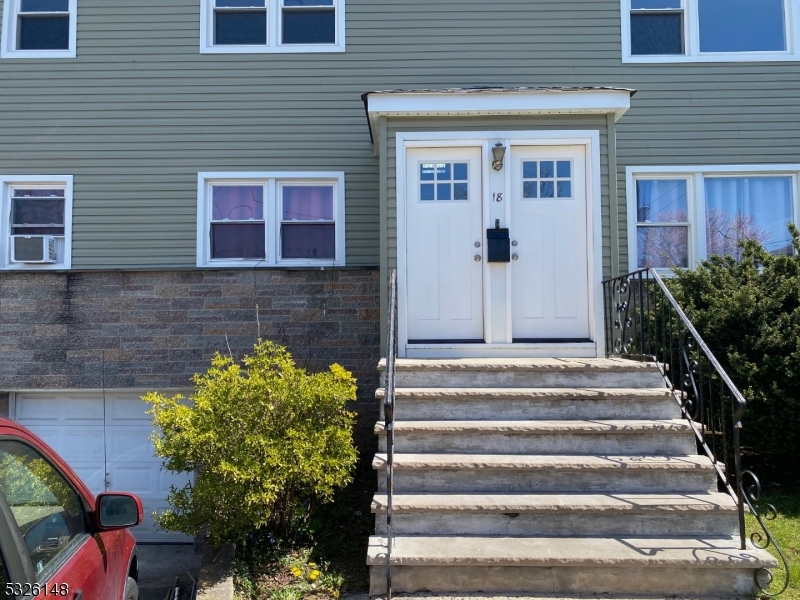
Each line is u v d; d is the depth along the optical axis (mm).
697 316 5688
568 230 6113
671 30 7789
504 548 3945
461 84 7711
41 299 7109
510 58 7703
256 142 7695
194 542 7121
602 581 3854
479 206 6121
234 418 4715
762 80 7641
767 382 5352
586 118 6094
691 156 7582
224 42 7867
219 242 7715
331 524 5211
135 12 7793
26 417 7414
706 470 4383
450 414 4980
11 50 7781
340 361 7094
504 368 5254
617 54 7668
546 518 4184
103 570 2680
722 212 7645
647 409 4945
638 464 4387
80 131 7688
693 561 3768
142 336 7113
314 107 7723
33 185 7695
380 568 3893
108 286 7133
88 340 7098
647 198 7668
